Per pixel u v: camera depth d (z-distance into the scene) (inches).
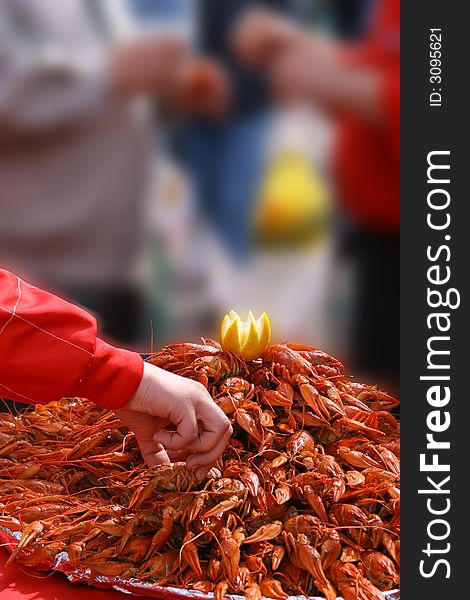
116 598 36.1
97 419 46.7
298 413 42.8
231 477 39.5
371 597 34.3
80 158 51.9
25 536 37.5
